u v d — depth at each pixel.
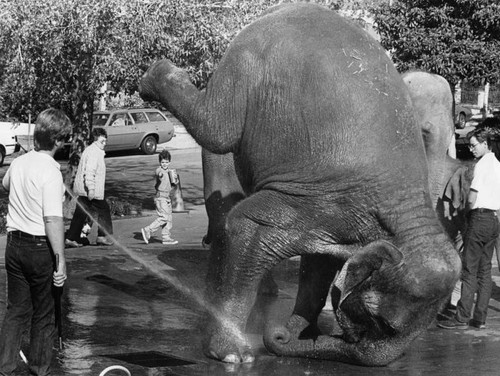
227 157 9.70
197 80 16.81
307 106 6.84
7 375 6.91
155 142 34.75
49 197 6.71
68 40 16.62
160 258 12.83
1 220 17.91
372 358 6.97
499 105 39.50
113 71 16.56
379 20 23.20
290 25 7.05
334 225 6.91
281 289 10.66
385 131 6.79
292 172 6.95
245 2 16.78
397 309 6.63
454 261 6.75
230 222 7.16
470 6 22.95
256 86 7.06
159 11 16.33
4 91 18.75
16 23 16.23
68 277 11.11
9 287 6.96
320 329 8.51
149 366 7.27
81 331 8.48
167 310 9.46
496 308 10.29
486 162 9.22
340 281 6.68
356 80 6.79
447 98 8.73
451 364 7.62
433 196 8.88
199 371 7.11
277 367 7.23
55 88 18.58
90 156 14.96
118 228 18.09
